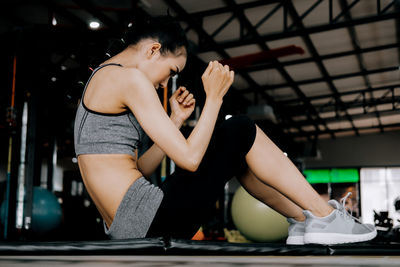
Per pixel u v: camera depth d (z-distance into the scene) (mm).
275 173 1076
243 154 1076
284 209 1232
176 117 1256
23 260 511
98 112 994
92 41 5203
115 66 1028
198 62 4770
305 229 1106
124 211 958
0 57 5832
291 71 11438
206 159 1049
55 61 9062
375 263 480
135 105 970
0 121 5469
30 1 7102
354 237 1080
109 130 995
